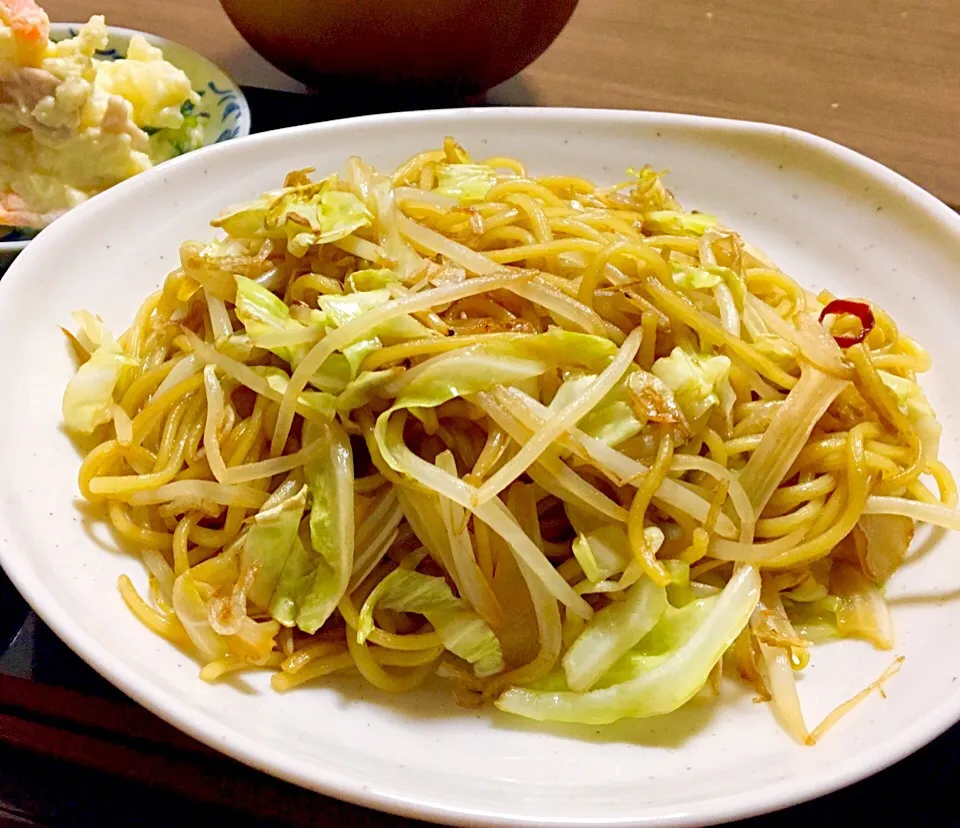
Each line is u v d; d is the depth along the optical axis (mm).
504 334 219
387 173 298
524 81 369
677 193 309
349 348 214
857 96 369
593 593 216
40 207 295
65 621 184
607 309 234
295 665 206
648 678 201
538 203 256
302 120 343
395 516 220
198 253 240
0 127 292
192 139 328
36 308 241
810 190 300
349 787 174
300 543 214
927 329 269
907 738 182
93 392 228
